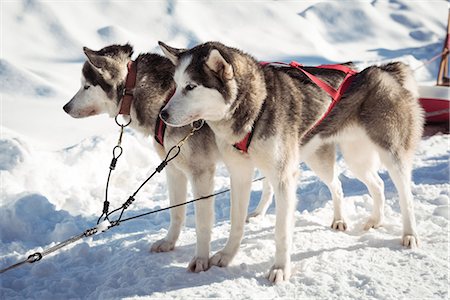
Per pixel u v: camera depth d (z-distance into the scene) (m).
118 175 5.82
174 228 3.80
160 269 3.46
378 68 3.80
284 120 3.28
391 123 3.67
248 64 3.22
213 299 3.00
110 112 3.72
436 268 3.26
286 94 3.36
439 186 4.87
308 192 5.08
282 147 3.25
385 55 13.02
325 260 3.44
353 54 13.34
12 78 8.98
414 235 3.64
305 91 3.51
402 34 15.18
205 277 3.29
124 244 3.97
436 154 6.21
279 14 15.09
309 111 3.51
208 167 3.49
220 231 4.16
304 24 14.72
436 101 6.82
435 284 3.08
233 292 3.08
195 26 13.70
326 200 4.83
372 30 15.21
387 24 15.66
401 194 3.68
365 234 3.87
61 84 9.45
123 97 3.63
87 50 3.57
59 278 3.50
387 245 3.65
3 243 4.14
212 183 3.50
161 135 3.57
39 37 11.80
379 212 4.07
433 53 13.22
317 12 15.72
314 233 3.94
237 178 3.44
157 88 3.61
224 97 3.10
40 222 4.40
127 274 3.42
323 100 3.58
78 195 5.12
